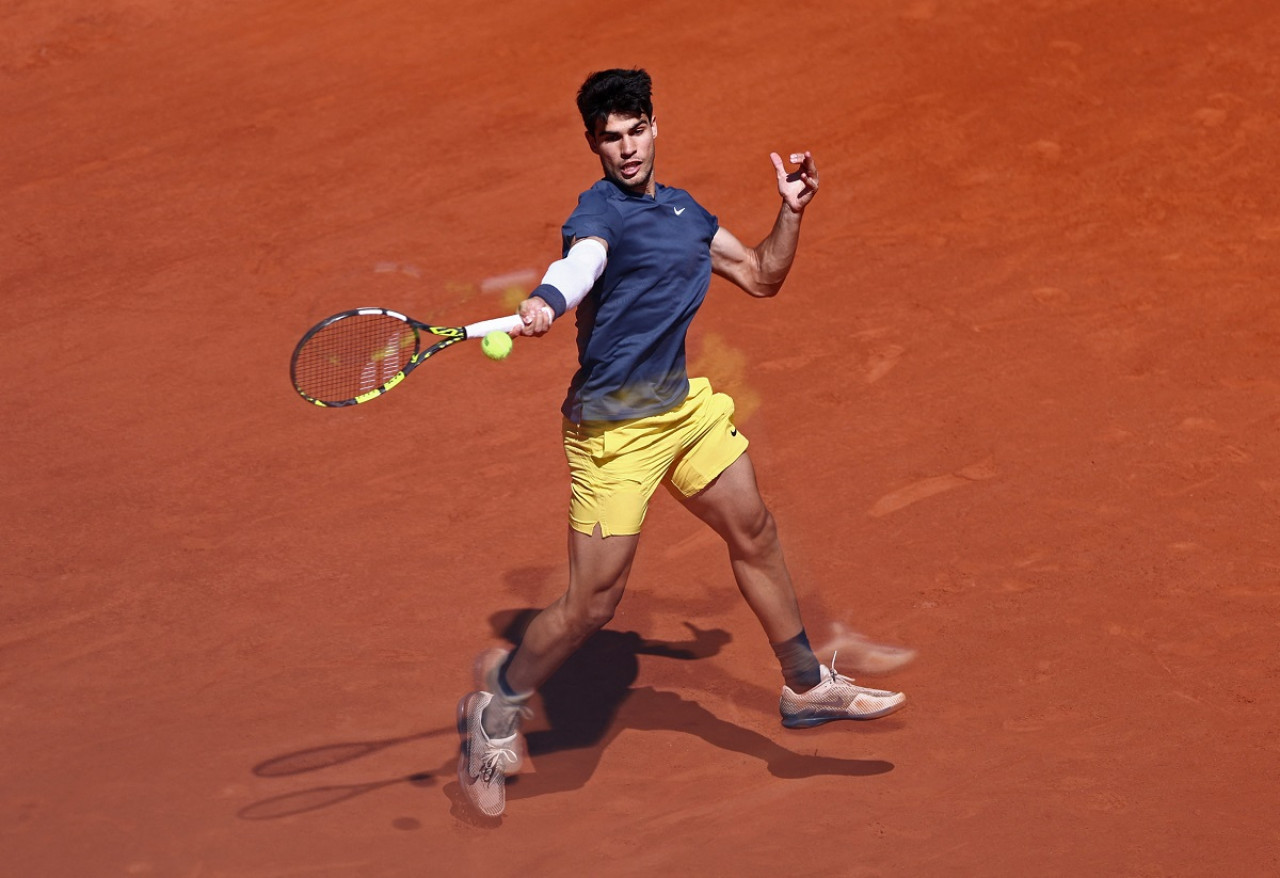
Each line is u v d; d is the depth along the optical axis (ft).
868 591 72.69
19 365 106.22
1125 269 112.57
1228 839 53.57
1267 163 127.85
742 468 57.11
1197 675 64.34
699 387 56.44
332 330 68.28
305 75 165.17
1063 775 58.08
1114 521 78.23
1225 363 96.84
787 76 153.79
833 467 86.02
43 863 53.93
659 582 75.56
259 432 94.48
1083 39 154.40
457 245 124.98
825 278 114.42
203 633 71.31
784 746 61.57
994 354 100.07
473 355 104.58
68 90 165.78
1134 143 133.59
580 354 54.60
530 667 56.18
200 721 63.77
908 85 149.07
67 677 67.51
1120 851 53.26
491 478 87.04
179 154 146.82
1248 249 114.32
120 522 83.10
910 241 120.16
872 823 55.77
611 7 175.22
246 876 53.36
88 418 97.40
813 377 98.32
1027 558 75.05
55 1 186.50
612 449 53.93
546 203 132.46
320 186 138.21
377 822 56.75
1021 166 131.64
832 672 60.70
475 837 55.88
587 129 52.80
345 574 76.69
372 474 88.17
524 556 78.07
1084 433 88.43
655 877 53.01
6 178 143.43
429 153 144.05
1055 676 64.95
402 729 63.05
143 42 177.68
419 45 170.91
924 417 91.71
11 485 88.12
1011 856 53.26
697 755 61.16
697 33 165.68
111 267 123.54
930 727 61.98
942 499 81.56
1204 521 77.77
